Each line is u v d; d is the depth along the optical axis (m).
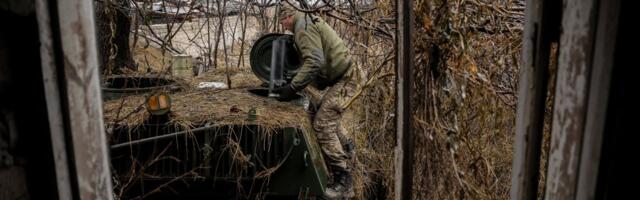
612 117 0.86
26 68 1.05
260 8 6.64
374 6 3.85
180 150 3.13
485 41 3.38
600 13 0.83
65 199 1.09
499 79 3.58
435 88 2.57
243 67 6.50
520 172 1.06
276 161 3.17
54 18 1.02
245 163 3.11
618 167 0.88
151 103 3.09
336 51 3.97
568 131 0.92
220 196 3.21
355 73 4.21
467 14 2.78
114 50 5.01
